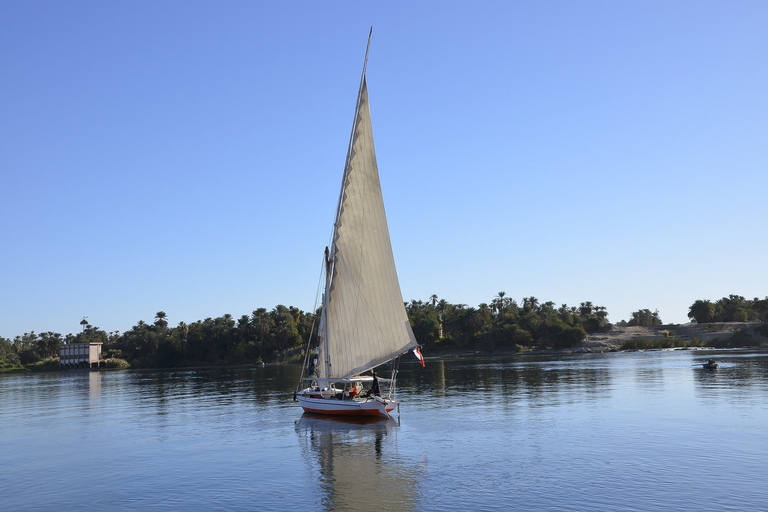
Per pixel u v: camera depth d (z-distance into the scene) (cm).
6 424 5334
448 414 4866
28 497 2686
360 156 4484
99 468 3262
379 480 2772
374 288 4544
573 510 2239
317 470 3016
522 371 10131
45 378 14712
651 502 2314
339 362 4581
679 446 3322
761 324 19650
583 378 8244
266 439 3994
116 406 6612
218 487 2741
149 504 2502
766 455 3056
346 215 4478
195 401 6794
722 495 2388
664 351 18050
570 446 3409
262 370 14238
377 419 4691
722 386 6506
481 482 2672
